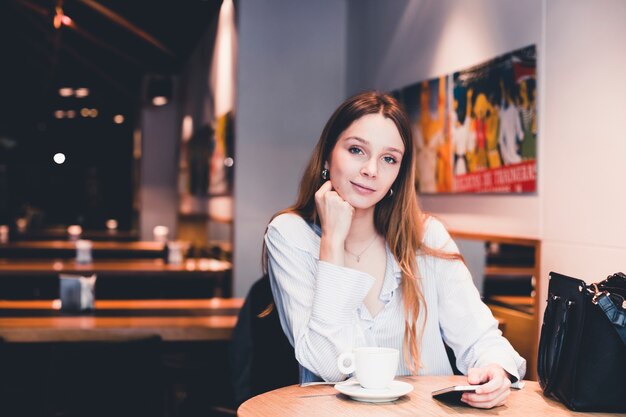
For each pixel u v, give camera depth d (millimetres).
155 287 6172
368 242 2098
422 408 1653
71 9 7461
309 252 2023
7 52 9586
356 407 1657
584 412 1659
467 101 4051
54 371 2938
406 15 4906
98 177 13305
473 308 2068
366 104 1976
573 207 3109
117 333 3463
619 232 2807
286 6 6133
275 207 6133
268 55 6117
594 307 1648
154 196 11242
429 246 2133
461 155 4125
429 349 2086
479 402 1659
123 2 6895
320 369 1889
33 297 6062
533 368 3354
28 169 13453
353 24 5945
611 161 2863
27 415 3471
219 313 3990
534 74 3406
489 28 3852
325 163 2086
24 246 7949
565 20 3188
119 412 3029
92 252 7992
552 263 3256
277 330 2686
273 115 6133
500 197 3734
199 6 6820
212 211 7617
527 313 3426
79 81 11109
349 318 1898
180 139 10555
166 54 8789
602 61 2930
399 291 2072
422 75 4660
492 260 3766
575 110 3107
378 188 1944
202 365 3744
